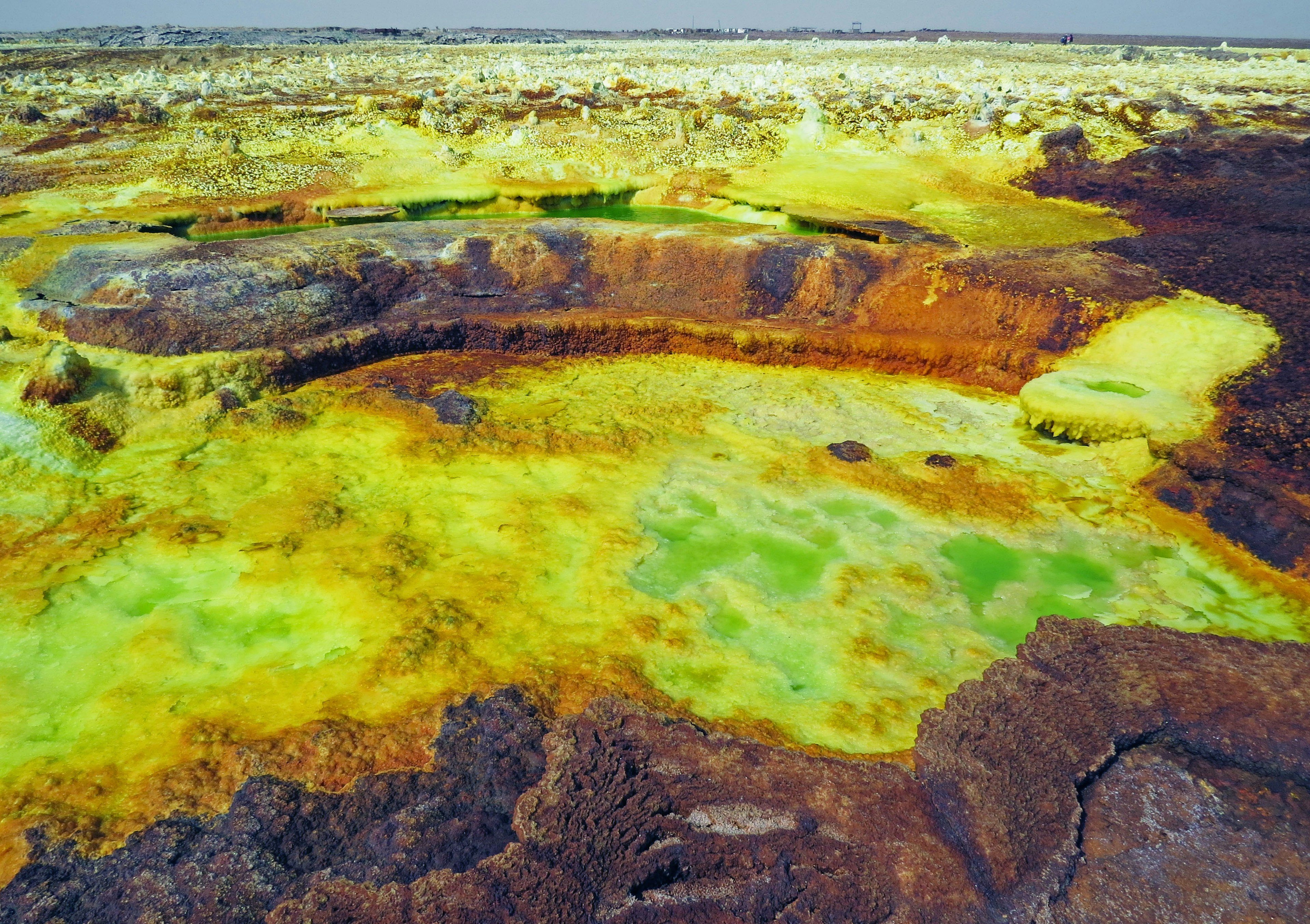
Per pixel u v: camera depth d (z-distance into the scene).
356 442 20.36
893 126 48.44
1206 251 26.59
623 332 25.78
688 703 12.94
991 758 11.84
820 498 18.33
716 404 22.50
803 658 13.96
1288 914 9.78
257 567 15.71
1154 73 75.75
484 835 10.66
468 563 15.96
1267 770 11.51
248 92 63.69
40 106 53.78
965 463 19.52
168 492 18.16
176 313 23.86
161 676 13.30
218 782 11.38
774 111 51.78
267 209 36.53
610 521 17.28
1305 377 19.59
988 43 172.12
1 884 10.09
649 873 10.25
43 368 20.28
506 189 40.53
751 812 11.07
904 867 10.41
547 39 197.25
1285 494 16.73
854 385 23.78
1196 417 19.31
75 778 11.45
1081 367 22.23
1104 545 16.91
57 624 14.34
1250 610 15.19
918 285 26.45
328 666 13.51
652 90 62.25
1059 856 10.52
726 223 35.59
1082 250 28.28
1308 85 62.97
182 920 9.66
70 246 28.55
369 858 10.39
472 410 21.41
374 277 27.36
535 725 12.31
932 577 15.88
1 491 17.67
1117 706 12.52
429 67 89.88
